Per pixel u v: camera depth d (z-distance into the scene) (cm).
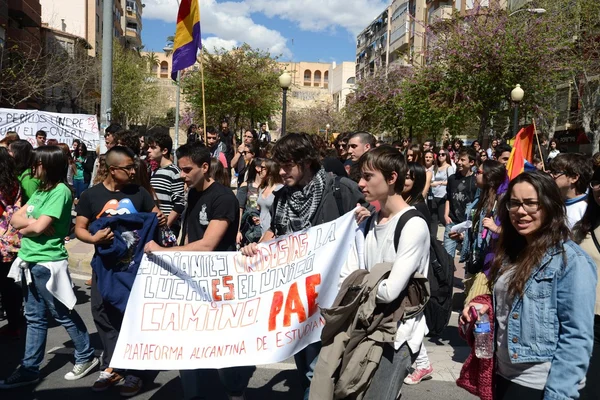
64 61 3481
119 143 730
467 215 618
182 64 1177
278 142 381
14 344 544
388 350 286
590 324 236
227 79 3008
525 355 246
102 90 1102
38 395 435
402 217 293
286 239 376
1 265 535
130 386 436
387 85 3194
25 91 3117
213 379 467
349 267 328
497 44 2059
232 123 3266
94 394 439
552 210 246
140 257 403
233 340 369
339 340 282
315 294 368
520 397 250
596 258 329
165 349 365
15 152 579
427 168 1013
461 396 448
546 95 2266
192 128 1495
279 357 367
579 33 2442
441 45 2273
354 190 412
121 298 399
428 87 2311
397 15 6009
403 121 2948
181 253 374
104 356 442
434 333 320
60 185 443
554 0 2434
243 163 1235
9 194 532
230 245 407
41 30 3794
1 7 2867
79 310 662
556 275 242
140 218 405
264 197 662
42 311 449
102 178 639
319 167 388
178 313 371
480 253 494
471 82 2139
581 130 2898
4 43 2939
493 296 266
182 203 602
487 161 502
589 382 314
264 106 3120
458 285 772
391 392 283
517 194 251
